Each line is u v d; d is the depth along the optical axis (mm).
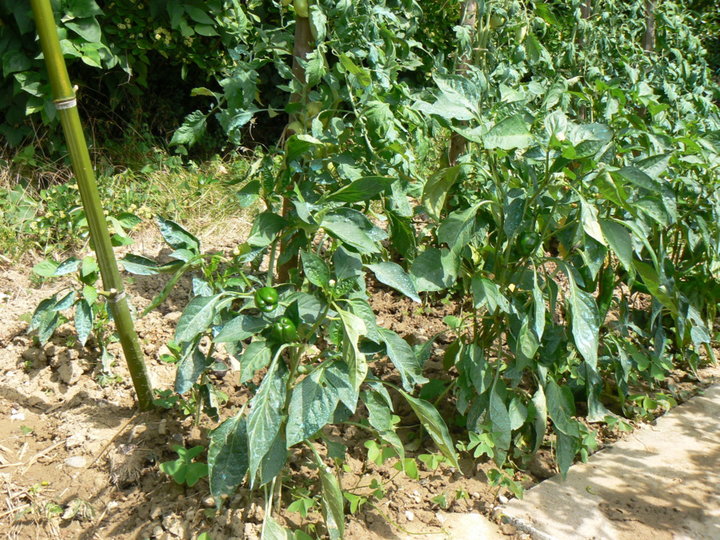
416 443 2906
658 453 3002
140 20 5027
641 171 2299
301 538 2217
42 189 4750
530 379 3396
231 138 2746
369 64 3072
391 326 3809
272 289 2049
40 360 3205
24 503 2475
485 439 2621
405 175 2775
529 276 2615
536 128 3016
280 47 2928
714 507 2650
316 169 2512
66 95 2326
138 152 5441
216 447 2109
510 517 2533
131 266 2584
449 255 2420
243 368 1979
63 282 3918
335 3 2807
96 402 2982
